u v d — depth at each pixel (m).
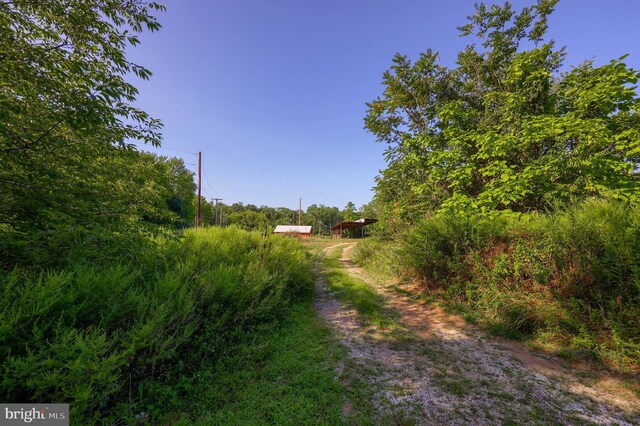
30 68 2.65
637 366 2.97
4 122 2.52
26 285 1.96
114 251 3.11
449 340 4.00
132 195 4.13
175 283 2.94
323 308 5.80
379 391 2.65
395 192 10.38
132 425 2.07
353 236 53.91
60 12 2.84
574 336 3.55
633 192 5.48
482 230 5.44
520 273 4.46
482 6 9.25
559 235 4.02
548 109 7.72
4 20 2.73
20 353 1.76
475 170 7.96
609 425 2.14
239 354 3.27
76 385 1.67
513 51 9.13
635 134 6.02
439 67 9.57
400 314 5.32
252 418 2.23
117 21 3.48
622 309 3.24
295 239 10.75
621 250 3.25
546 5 8.51
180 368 2.65
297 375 2.93
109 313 2.18
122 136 3.54
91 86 3.09
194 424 2.14
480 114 8.96
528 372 3.02
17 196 2.85
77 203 3.10
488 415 2.29
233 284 3.66
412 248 6.80
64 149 3.16
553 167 6.57
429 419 2.24
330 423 2.19
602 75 6.90
